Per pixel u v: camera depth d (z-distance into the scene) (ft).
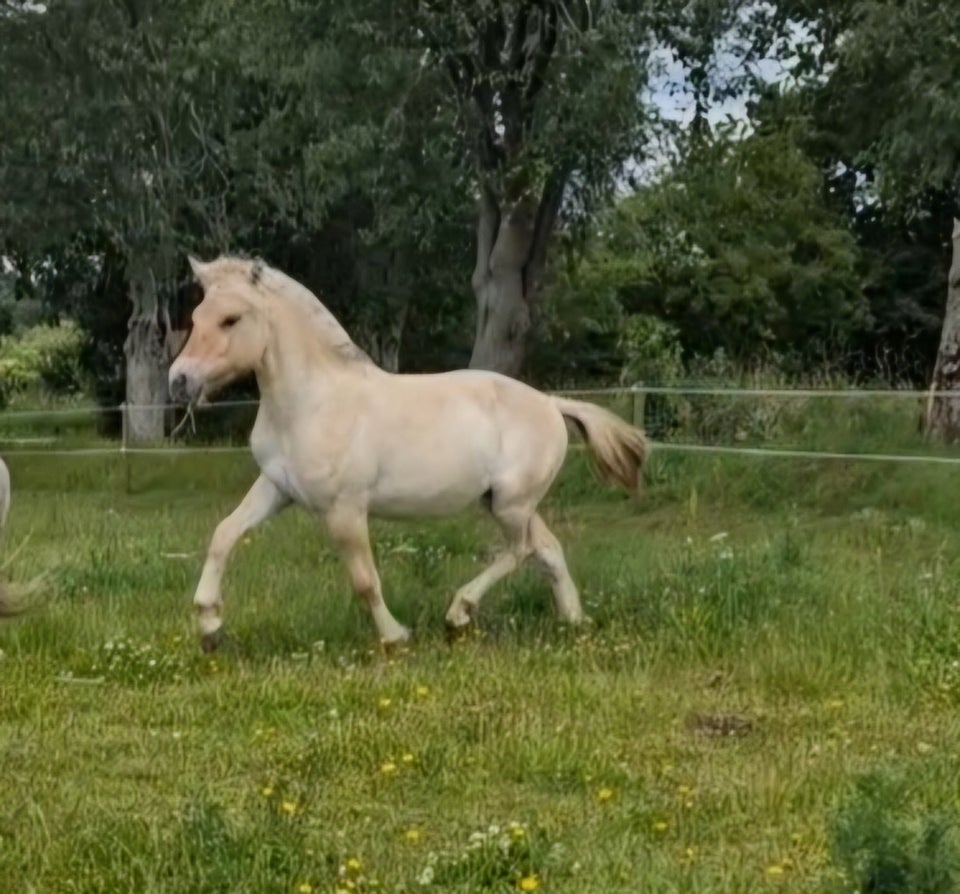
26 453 64.54
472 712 25.71
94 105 72.23
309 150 66.85
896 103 58.13
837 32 62.03
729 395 57.00
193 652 30.37
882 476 49.96
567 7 60.08
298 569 38.09
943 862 17.60
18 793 22.26
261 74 69.87
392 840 20.34
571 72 58.70
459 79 63.62
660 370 81.10
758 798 21.63
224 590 35.17
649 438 57.21
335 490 30.42
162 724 26.05
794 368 81.56
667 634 30.35
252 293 30.09
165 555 39.70
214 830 19.69
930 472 49.14
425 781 22.59
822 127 72.84
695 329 101.96
